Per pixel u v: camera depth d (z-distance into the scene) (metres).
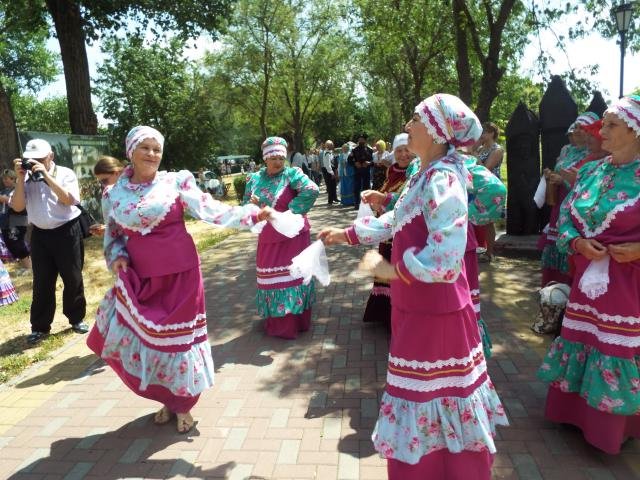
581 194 2.87
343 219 12.15
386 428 2.35
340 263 7.84
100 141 12.93
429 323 2.26
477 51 11.20
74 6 13.09
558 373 3.00
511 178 7.89
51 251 5.03
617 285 2.67
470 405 2.32
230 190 23.48
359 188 13.94
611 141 2.67
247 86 31.52
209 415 3.54
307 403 3.64
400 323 2.35
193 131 30.70
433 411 2.31
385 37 14.74
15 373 4.43
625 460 2.84
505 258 7.38
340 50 29.92
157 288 3.16
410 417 2.30
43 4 15.34
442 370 2.30
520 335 4.61
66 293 5.20
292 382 3.98
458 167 2.23
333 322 5.27
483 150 6.45
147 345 3.11
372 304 5.04
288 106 34.38
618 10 10.70
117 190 3.21
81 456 3.16
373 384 3.87
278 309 4.78
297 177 4.76
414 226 2.24
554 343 3.06
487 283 6.20
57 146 11.23
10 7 15.22
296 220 3.38
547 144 7.54
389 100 31.33
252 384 3.97
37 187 4.84
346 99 35.31
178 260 3.16
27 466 3.09
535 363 4.04
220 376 4.14
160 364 3.14
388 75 24.03
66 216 4.99
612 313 2.70
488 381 2.50
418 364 2.29
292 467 2.92
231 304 6.14
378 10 13.77
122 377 3.24
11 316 6.07
